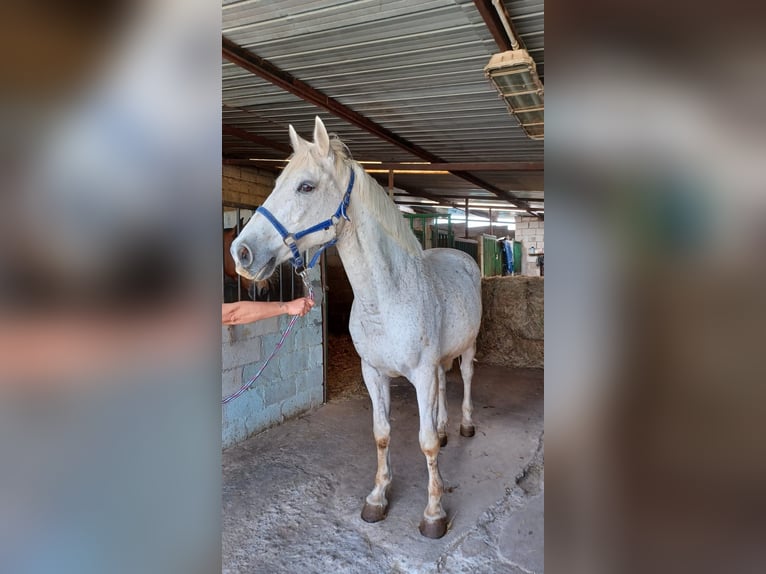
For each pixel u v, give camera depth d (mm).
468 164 3645
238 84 2395
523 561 1646
